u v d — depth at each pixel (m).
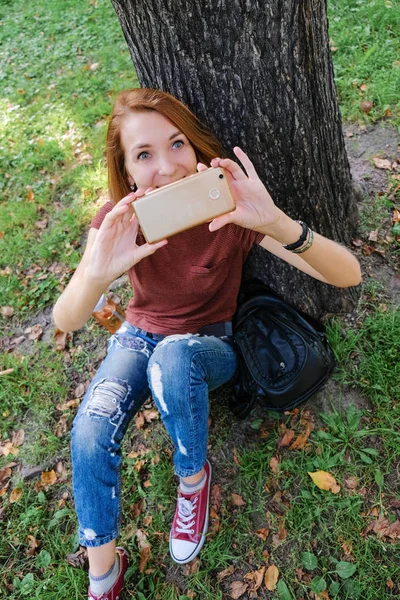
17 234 3.33
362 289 2.31
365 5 3.82
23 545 2.05
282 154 1.76
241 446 2.10
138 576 1.88
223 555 1.85
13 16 6.15
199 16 1.45
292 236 1.45
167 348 1.67
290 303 2.16
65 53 4.96
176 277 1.71
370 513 1.83
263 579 1.79
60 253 3.14
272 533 1.87
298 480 1.96
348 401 2.08
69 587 1.89
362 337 2.20
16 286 3.04
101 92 4.27
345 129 3.11
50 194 3.55
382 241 2.46
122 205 1.32
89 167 3.60
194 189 1.30
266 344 1.91
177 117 1.45
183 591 1.83
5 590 1.96
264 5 1.42
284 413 2.12
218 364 1.78
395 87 3.17
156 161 1.48
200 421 1.66
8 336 2.83
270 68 1.56
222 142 1.77
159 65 1.63
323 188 1.97
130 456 2.18
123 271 1.43
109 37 4.87
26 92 4.66
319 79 1.71
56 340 2.69
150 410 2.29
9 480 2.26
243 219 1.36
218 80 1.59
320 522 1.85
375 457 1.94
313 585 1.72
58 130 4.07
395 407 2.01
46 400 2.48
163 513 2.02
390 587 1.69
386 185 2.71
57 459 2.28
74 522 2.08
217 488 2.02
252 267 2.12
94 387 1.73
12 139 4.16
